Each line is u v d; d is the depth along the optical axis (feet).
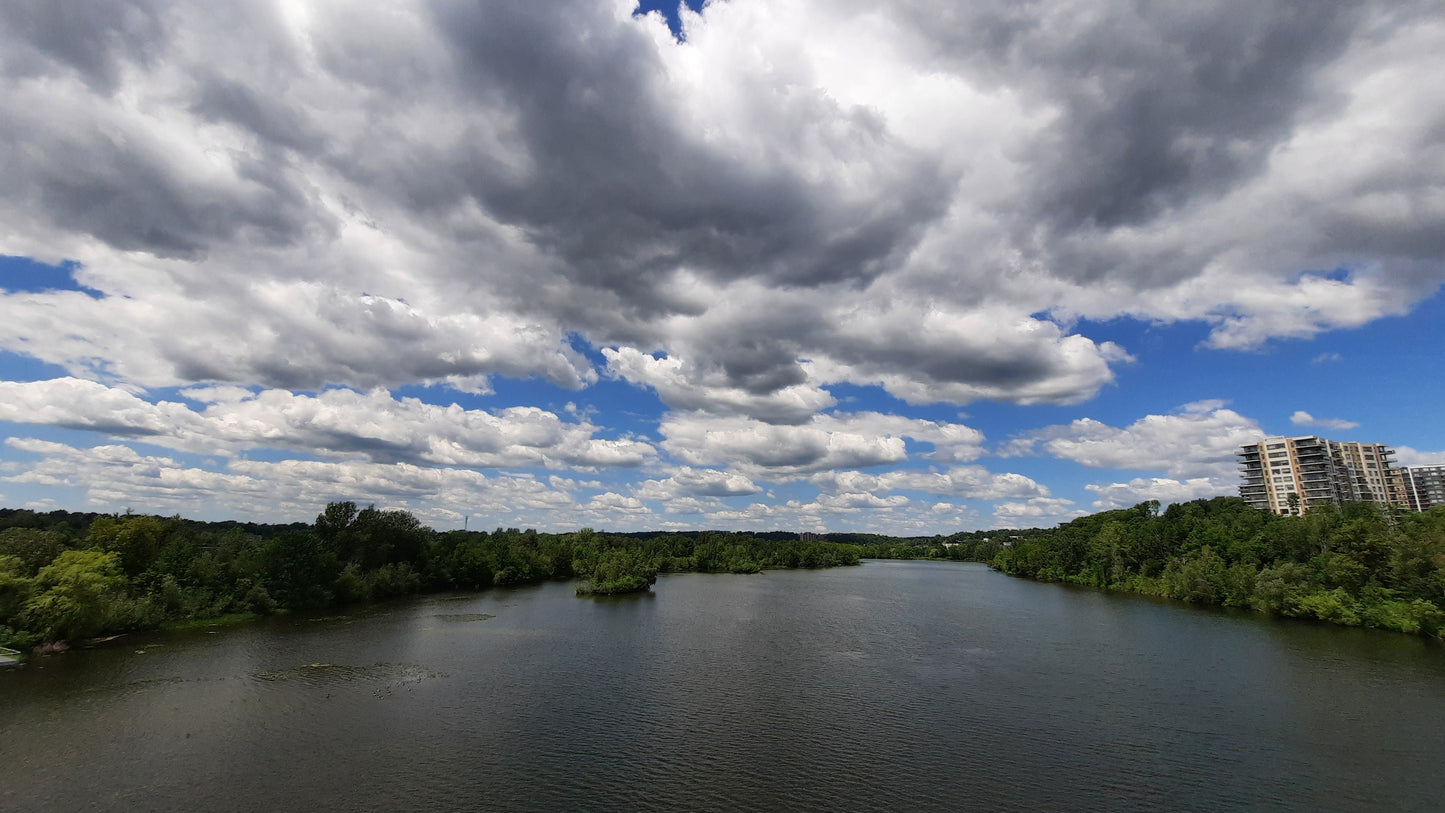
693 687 206.90
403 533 519.60
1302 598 346.74
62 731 156.46
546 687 203.92
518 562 609.01
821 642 289.12
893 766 143.02
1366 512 428.15
